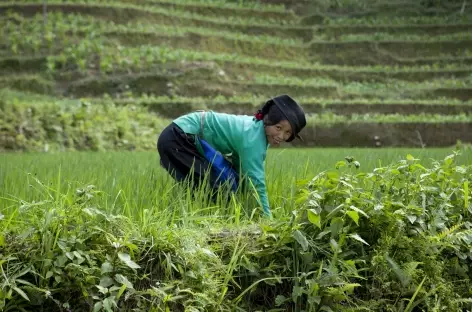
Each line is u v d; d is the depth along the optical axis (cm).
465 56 3234
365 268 310
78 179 458
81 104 1590
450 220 348
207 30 3297
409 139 2270
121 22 3066
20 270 268
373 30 3519
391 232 319
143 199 354
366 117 2395
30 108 1398
